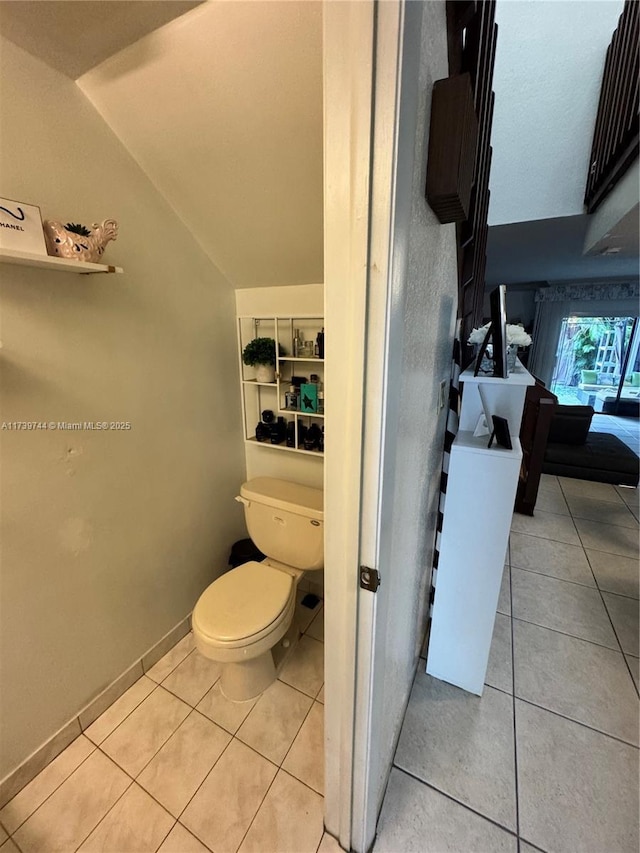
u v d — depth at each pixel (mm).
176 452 1653
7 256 916
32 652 1218
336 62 504
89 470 1312
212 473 1872
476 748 1325
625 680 1578
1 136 957
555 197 2514
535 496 2938
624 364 6582
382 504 695
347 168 540
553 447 3895
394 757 1299
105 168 1201
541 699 1501
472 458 1316
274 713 1458
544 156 2463
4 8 844
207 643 1348
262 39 859
